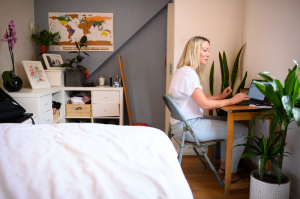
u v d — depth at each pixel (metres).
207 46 1.91
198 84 1.77
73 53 3.12
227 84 2.37
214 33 2.56
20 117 1.87
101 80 3.15
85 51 3.12
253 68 2.28
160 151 0.97
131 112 3.34
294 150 1.69
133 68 3.28
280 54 1.84
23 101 2.13
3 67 2.33
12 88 2.14
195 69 1.92
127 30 3.10
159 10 3.08
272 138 1.47
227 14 2.54
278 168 1.44
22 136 1.13
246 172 2.16
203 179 2.09
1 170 0.76
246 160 2.42
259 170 1.52
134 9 3.08
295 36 1.66
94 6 3.06
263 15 2.09
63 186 0.68
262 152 1.56
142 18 3.09
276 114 1.42
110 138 1.10
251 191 1.57
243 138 1.85
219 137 1.87
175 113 1.76
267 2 2.02
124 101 3.34
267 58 2.03
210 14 2.54
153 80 3.29
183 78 1.79
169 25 3.12
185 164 2.44
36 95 2.12
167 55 3.15
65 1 3.04
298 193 1.65
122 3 3.07
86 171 0.76
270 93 1.39
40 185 0.68
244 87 2.44
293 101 1.29
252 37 2.29
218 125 1.84
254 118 1.56
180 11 2.53
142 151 0.96
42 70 2.75
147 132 1.24
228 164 1.78
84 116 2.99
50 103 2.46
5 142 1.03
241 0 2.53
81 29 3.09
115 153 0.93
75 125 1.38
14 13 2.55
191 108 1.84
